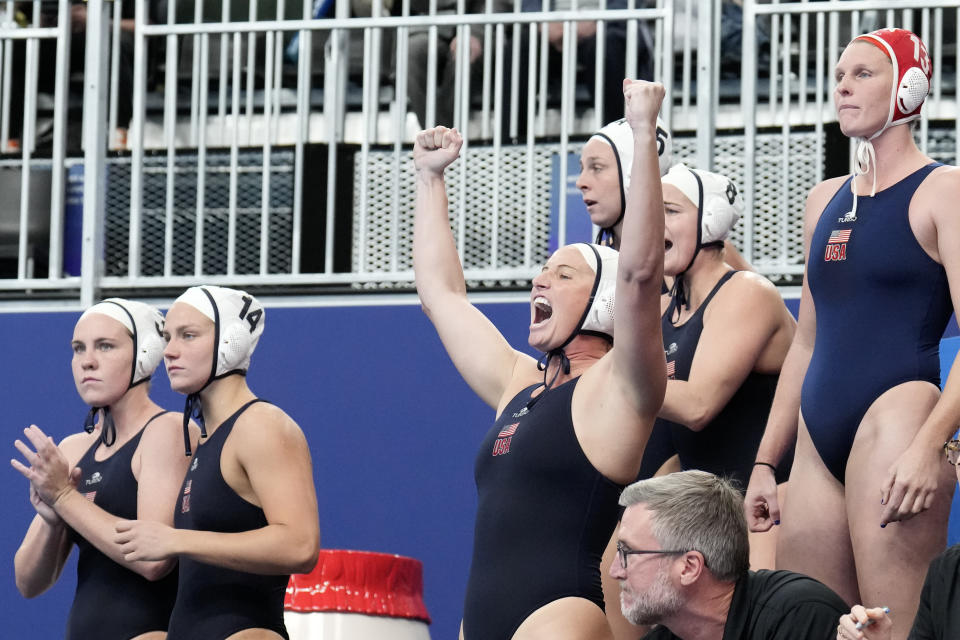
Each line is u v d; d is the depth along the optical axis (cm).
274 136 2577
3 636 2302
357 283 2398
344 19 2394
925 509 1272
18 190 2545
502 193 2398
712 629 1234
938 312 1366
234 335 1617
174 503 1694
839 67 1406
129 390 1794
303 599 1875
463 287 1591
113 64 2519
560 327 1368
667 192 1619
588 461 1298
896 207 1374
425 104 2566
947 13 2400
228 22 2419
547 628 1260
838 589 1405
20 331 2395
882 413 1350
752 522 1481
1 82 2670
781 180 2295
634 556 1244
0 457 2359
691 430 1623
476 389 1512
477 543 1347
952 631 1129
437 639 2195
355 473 2270
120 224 2531
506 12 2570
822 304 1423
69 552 1825
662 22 2308
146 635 1658
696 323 1609
